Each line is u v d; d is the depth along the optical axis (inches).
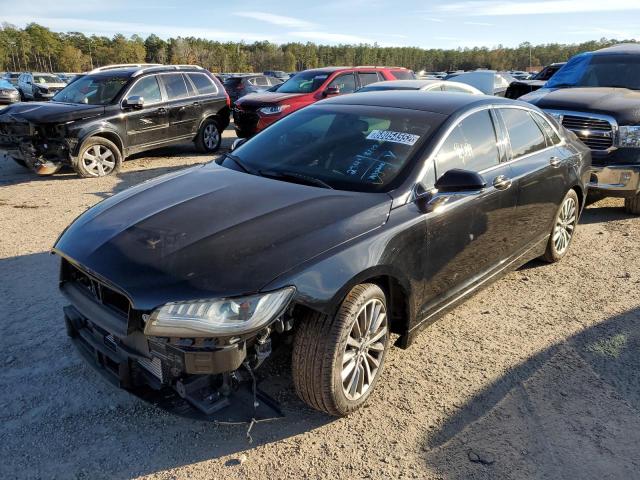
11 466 98.9
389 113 148.3
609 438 109.7
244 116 449.1
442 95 162.4
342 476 98.4
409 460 102.6
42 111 325.4
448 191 122.8
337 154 139.0
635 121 245.9
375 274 109.1
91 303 106.3
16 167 381.4
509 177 153.6
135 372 103.6
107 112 345.4
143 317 92.4
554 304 171.0
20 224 242.1
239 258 97.3
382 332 117.0
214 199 121.9
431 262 126.6
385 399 120.9
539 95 309.0
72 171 364.8
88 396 119.7
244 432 109.7
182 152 449.1
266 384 123.6
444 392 123.9
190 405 103.0
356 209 114.8
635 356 140.3
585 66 326.0
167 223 111.2
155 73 386.9
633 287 184.1
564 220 199.3
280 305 93.4
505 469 100.7
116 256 102.1
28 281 179.0
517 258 170.6
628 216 271.1
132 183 327.6
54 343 140.6
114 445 105.1
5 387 121.7
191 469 99.5
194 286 92.4
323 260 100.6
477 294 164.4
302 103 440.8
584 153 204.8
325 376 103.6
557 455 104.6
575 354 141.0
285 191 125.0
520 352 141.8
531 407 119.0
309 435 109.0
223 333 89.8
